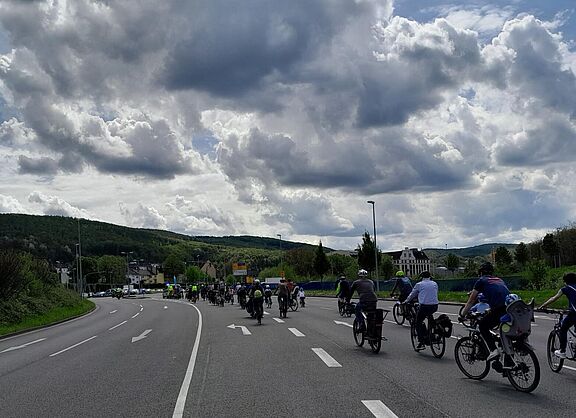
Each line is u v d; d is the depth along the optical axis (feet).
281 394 31.48
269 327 77.41
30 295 139.03
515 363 31.27
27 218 516.73
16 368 47.62
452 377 35.86
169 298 285.02
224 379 36.94
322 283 261.03
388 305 132.16
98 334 80.94
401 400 29.19
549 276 143.13
